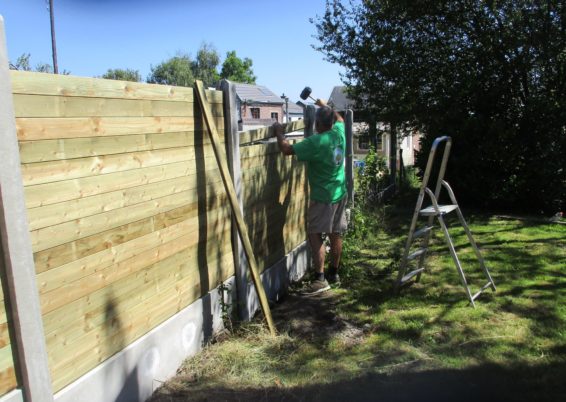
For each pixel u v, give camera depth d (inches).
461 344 159.6
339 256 227.0
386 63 466.6
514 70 422.6
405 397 129.2
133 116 124.7
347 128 291.7
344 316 188.7
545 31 398.0
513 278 223.1
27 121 95.1
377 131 522.3
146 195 131.1
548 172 390.0
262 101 1930.4
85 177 110.0
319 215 214.1
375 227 331.0
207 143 160.6
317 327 179.6
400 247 288.5
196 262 157.0
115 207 119.6
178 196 145.9
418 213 201.0
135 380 127.5
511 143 402.3
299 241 249.8
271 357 155.1
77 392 108.4
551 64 406.0
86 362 112.3
